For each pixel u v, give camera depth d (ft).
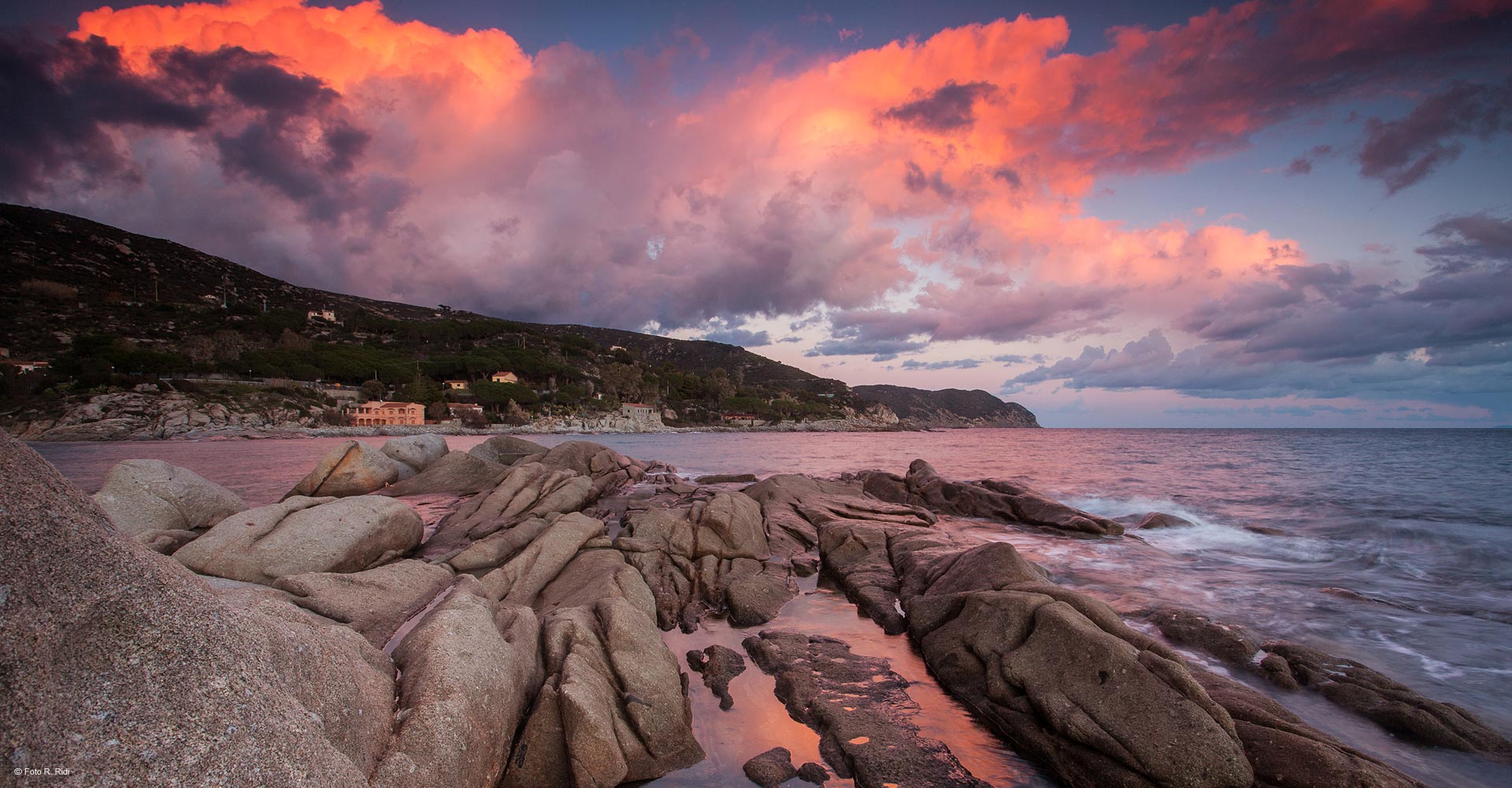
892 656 31.32
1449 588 41.65
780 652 30.45
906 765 21.26
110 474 42.70
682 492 77.92
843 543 49.47
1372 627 34.06
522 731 20.53
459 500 67.21
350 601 28.50
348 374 430.61
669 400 602.03
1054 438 369.50
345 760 11.46
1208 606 37.70
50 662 8.23
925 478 79.92
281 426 333.01
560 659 23.79
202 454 173.37
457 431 388.37
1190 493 86.07
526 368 536.83
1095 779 20.63
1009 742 23.34
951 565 37.01
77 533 9.28
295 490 67.82
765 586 40.98
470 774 16.74
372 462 72.23
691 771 21.04
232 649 10.34
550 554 40.40
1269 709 22.47
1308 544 55.16
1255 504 76.13
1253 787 19.56
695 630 35.22
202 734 9.11
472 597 24.72
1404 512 67.31
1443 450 181.06
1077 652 24.11
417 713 16.35
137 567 9.75
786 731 23.84
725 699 26.12
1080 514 62.75
